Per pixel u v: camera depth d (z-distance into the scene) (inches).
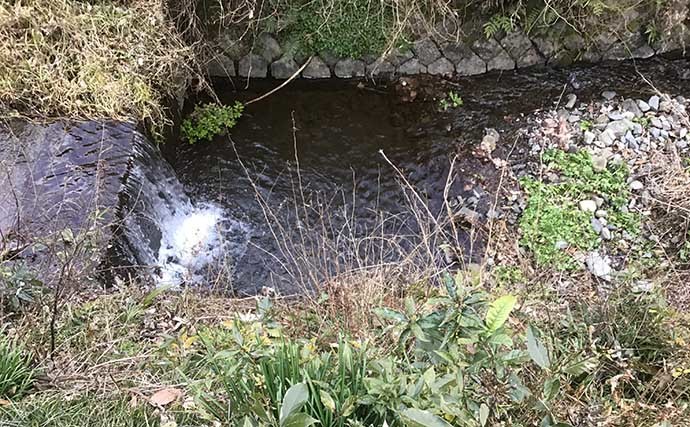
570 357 73.5
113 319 104.3
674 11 199.3
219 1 181.6
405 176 187.3
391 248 159.9
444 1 193.6
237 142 198.1
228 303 118.0
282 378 68.6
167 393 83.9
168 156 183.2
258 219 177.8
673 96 201.0
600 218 164.6
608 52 213.2
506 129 196.7
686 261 149.9
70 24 158.4
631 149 181.5
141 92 162.7
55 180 145.3
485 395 65.0
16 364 85.7
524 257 141.3
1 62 153.4
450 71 213.8
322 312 102.0
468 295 67.5
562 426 59.5
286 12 197.5
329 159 193.9
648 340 93.0
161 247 162.1
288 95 212.4
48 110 156.9
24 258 122.3
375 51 208.1
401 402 62.8
